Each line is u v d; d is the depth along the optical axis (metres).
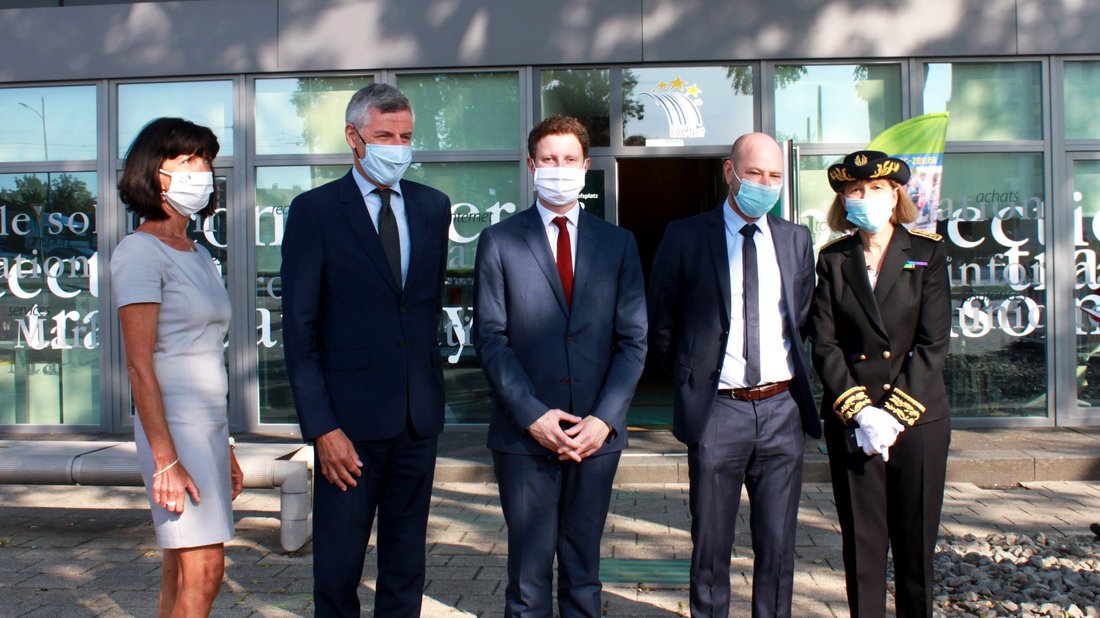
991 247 7.95
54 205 8.38
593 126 8.02
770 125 7.93
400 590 3.31
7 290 8.45
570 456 3.02
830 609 4.00
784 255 3.44
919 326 3.37
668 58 7.85
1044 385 7.92
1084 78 7.91
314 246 3.14
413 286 3.23
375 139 3.12
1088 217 7.93
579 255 3.22
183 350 2.82
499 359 3.12
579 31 7.86
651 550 4.95
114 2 8.20
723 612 3.44
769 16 7.79
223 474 2.91
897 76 7.93
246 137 8.18
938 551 4.61
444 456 7.08
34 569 4.70
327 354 3.18
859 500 3.34
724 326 3.39
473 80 8.12
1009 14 7.73
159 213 2.83
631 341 3.22
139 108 8.29
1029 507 5.78
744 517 5.60
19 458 5.11
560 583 3.20
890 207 3.35
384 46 7.98
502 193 8.13
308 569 4.64
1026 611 3.76
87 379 8.44
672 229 3.54
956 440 7.29
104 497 6.33
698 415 3.38
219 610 4.04
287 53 8.02
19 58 8.21
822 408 3.43
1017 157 7.95
